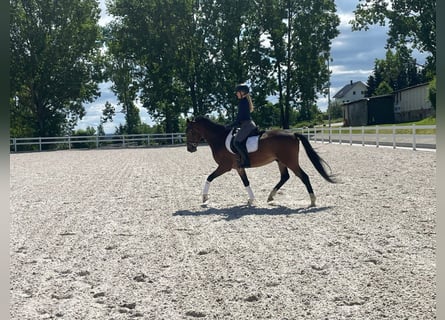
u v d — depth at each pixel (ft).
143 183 50.55
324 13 194.80
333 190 40.91
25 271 20.13
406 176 46.55
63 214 33.45
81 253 22.89
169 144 161.48
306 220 28.66
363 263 19.57
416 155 68.13
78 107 188.03
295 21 191.83
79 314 15.35
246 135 34.68
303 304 15.51
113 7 189.47
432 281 17.04
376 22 156.76
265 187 45.14
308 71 193.16
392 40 157.99
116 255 22.31
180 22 184.34
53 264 21.13
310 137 136.98
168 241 24.64
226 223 28.73
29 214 33.65
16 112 175.32
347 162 63.93
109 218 31.60
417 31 149.18
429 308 14.67
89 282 18.56
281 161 34.09
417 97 187.32
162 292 17.13
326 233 25.02
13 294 17.37
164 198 39.65
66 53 173.58
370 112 204.95
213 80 188.65
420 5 146.82
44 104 176.55
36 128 174.70
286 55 196.95
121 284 18.17
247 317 14.67
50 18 168.96
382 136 110.01
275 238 24.39
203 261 20.74
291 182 48.03
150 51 183.83
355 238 23.72
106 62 189.98
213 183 49.24
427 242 22.40
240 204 35.88
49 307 16.05
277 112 202.28
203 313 14.99
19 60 165.07
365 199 35.12
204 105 195.11
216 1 188.85
